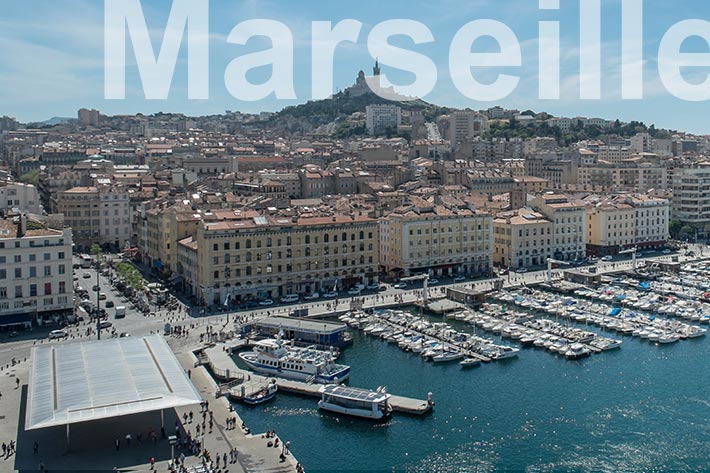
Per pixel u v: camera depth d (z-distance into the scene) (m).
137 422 148.50
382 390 165.38
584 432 151.25
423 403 163.50
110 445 137.00
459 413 161.50
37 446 136.12
